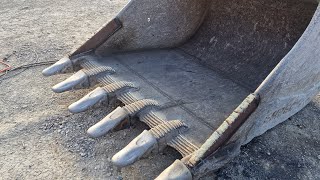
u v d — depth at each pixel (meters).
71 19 3.06
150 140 1.29
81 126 1.72
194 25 2.28
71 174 1.46
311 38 1.31
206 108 1.59
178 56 2.12
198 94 1.71
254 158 1.57
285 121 1.80
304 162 1.56
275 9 1.99
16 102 1.90
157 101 1.59
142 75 1.83
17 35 2.70
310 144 1.67
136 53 2.07
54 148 1.60
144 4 1.96
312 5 1.79
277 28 1.99
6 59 2.33
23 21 2.98
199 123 1.47
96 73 1.72
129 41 2.01
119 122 1.42
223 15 2.24
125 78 1.77
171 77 1.85
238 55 2.07
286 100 1.48
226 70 1.99
